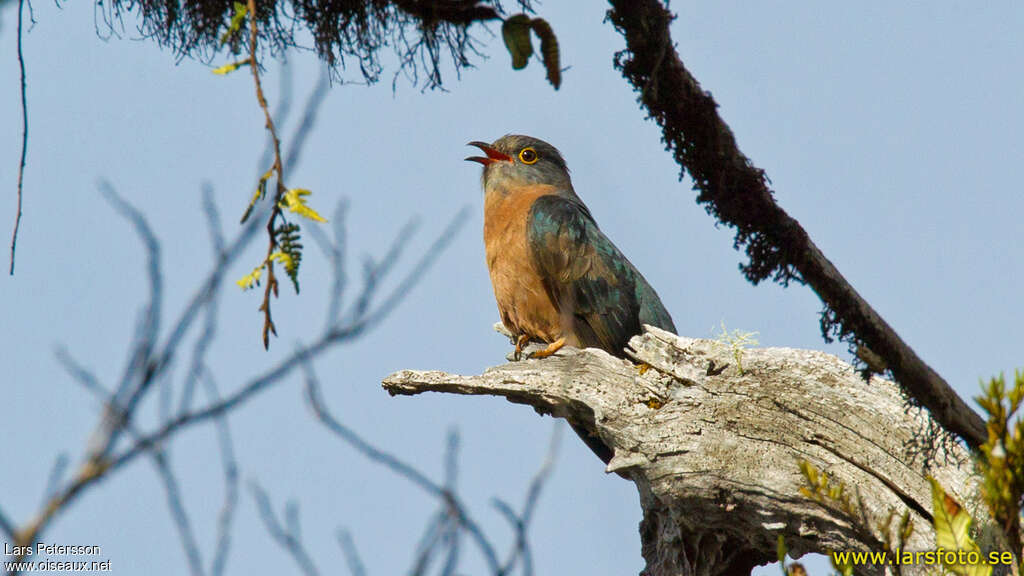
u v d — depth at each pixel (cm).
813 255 1029
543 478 573
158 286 471
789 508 1149
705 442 1195
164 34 1146
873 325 1043
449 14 962
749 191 1010
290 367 507
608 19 955
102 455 446
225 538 507
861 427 1152
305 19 1105
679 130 998
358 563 542
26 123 820
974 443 1088
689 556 1277
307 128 573
